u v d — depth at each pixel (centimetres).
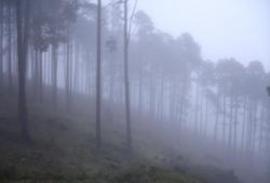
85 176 1197
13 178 1026
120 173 1288
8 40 2789
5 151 1311
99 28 1930
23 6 1977
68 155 1502
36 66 2817
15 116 1850
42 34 2044
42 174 1118
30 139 1538
